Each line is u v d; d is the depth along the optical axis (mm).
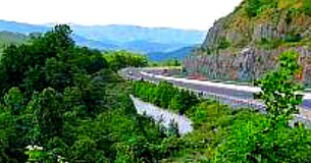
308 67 74688
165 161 37562
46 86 67688
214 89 74375
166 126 55031
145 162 38406
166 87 69812
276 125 7488
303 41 85500
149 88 74688
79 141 43125
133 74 119125
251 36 105125
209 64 113250
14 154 45156
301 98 7586
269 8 106625
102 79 86062
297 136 7469
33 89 66875
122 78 94375
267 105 7668
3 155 43344
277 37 94250
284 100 7570
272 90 7633
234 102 54094
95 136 47781
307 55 76812
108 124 53281
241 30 110562
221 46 114375
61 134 48344
